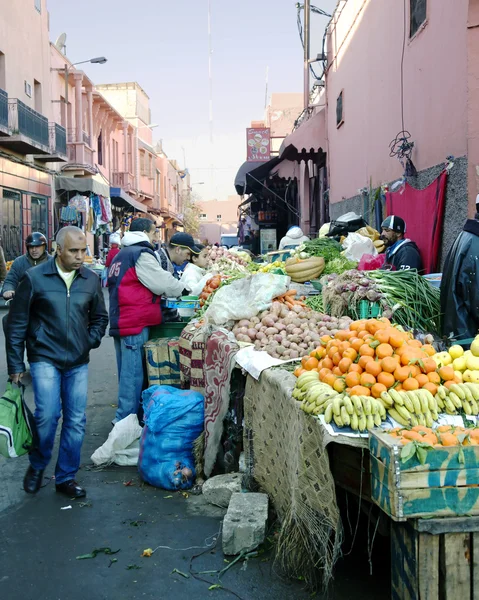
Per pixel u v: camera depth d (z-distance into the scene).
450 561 2.58
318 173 17.67
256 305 4.90
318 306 5.61
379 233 9.59
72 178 26.34
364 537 3.74
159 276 5.62
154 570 3.44
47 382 4.39
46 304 4.39
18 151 22.62
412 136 8.25
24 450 4.30
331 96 14.61
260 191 23.61
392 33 9.20
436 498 2.57
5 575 3.40
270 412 3.86
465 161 6.32
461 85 6.39
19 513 4.20
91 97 30.38
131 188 40.78
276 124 31.80
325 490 2.98
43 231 25.34
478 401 3.07
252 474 4.27
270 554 3.57
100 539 3.81
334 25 14.05
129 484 4.73
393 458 2.57
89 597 3.18
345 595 3.16
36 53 24.36
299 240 11.48
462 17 6.32
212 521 4.05
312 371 3.48
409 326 4.93
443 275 4.74
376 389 3.02
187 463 4.66
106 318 4.74
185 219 75.56
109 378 8.45
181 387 5.59
